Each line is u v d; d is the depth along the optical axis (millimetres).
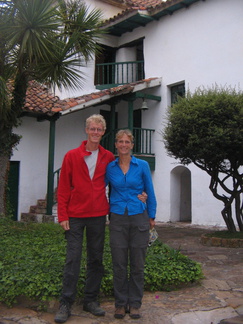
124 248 3631
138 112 14523
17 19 7211
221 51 11328
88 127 3693
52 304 3871
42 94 12547
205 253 6824
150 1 15656
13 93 8453
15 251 5461
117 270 3619
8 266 4512
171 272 4645
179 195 12977
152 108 13703
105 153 3770
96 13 8586
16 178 12289
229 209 8219
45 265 4590
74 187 3617
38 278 4094
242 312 3807
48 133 13117
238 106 6980
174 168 12680
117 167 3727
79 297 4016
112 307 3938
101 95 12602
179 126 7301
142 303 4043
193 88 12102
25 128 12469
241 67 10758
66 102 12164
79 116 14078
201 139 6957
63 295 3566
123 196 3660
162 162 13156
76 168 3615
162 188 13078
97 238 3695
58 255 5250
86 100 12234
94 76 14484
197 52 12062
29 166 12523
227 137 6762
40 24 7164
